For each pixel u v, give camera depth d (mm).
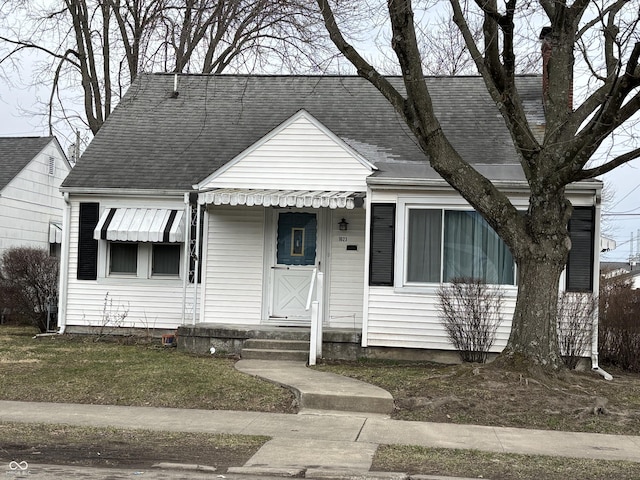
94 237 15797
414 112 11133
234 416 9508
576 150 10461
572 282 13062
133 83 19469
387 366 12836
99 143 17359
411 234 13617
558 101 11266
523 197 13305
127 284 16281
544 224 10930
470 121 16922
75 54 23875
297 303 15273
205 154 16875
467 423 9266
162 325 16203
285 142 14750
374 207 13625
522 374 10633
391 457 7598
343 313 15062
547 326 11008
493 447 8117
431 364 13125
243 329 14094
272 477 6922
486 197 11031
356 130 16812
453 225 13555
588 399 9961
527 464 7434
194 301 15078
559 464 7457
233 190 14367
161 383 10953
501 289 13312
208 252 15484
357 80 18906
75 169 16500
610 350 13930
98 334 16250
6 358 12867
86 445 8023
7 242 24828
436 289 13430
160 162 16703
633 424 9250
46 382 11070
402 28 10688
